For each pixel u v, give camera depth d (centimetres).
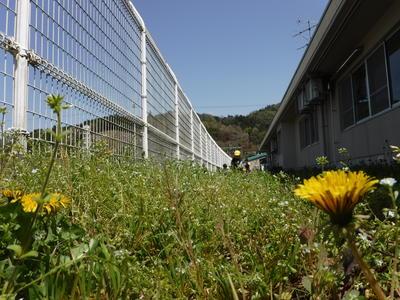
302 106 1633
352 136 1156
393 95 878
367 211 204
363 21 895
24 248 112
